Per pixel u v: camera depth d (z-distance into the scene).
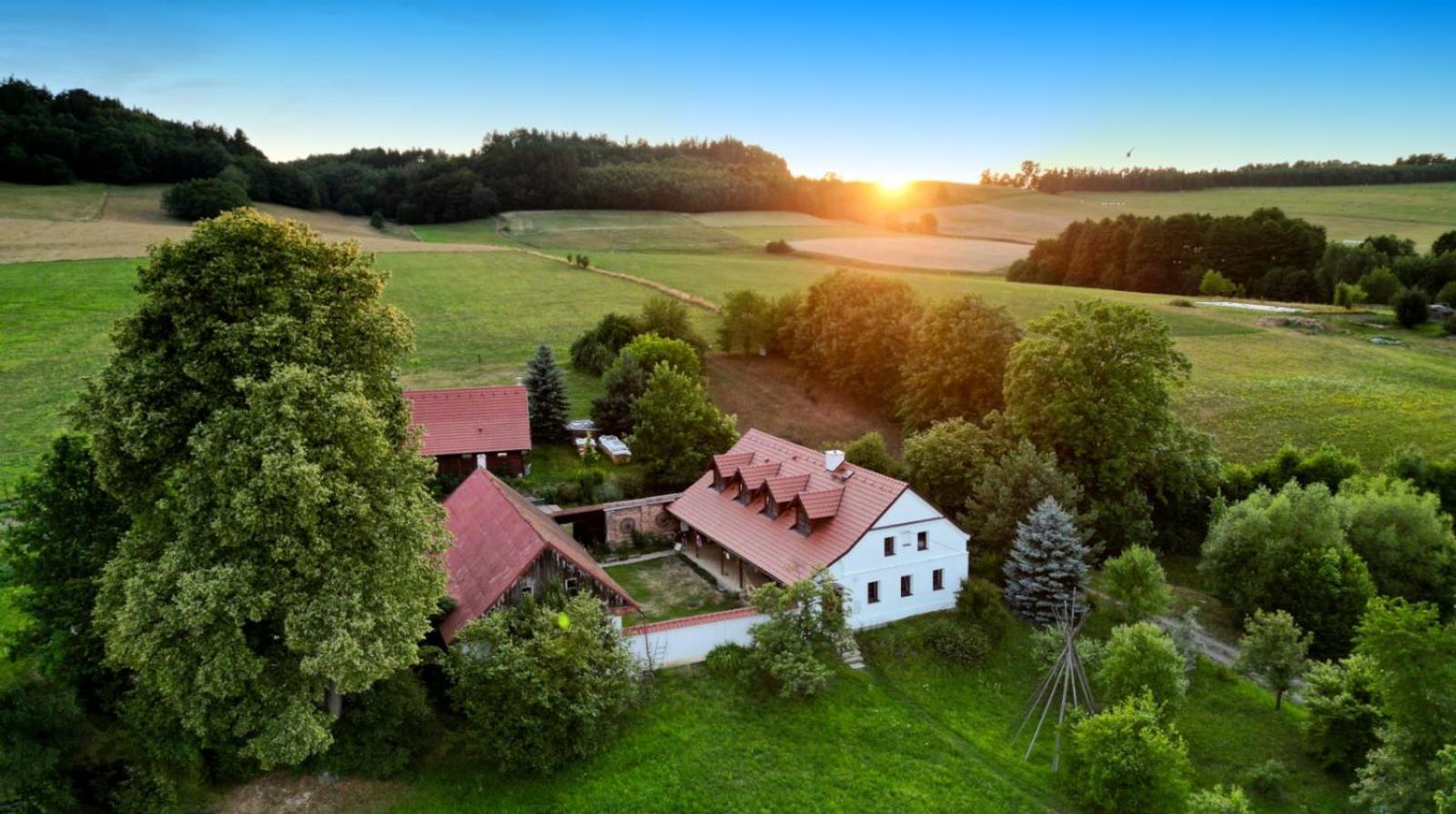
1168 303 120.06
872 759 37.22
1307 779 38.53
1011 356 67.00
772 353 101.00
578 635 35.78
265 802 32.19
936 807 34.72
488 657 35.50
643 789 34.25
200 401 31.11
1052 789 36.34
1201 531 65.56
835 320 89.75
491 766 34.91
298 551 29.69
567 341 99.38
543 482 63.84
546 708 34.34
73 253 113.81
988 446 63.62
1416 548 54.72
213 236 32.22
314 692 31.25
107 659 29.23
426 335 100.25
